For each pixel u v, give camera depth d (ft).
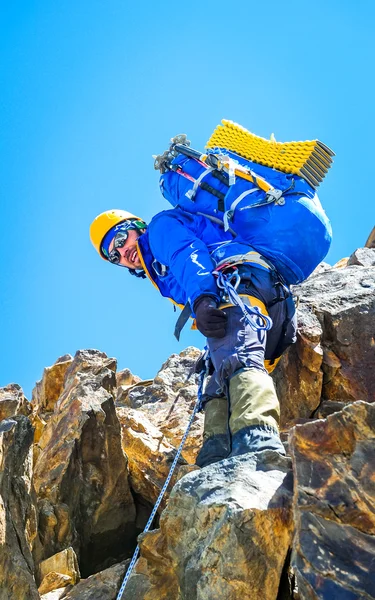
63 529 19.84
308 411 21.63
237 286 19.30
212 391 20.04
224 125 22.17
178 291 21.42
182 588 15.34
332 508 13.64
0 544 16.75
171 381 29.09
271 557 14.06
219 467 15.71
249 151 21.68
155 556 16.19
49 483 20.27
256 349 18.39
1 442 17.75
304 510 13.75
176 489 15.74
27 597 16.58
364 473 13.71
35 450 22.20
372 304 22.36
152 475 21.72
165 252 20.62
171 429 24.31
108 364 25.31
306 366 21.63
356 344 21.95
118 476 21.31
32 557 18.28
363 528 13.42
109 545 21.07
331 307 22.47
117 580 17.46
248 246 20.35
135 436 22.36
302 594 13.23
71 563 18.56
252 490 14.78
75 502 20.61
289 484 14.80
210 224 20.85
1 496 17.31
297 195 20.76
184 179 21.40
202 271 19.40
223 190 20.86
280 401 22.09
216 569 14.23
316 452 14.17
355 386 21.54
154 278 21.98
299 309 22.57
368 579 12.97
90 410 21.30
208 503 14.84
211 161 20.97
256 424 16.84
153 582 16.16
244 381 17.60
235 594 13.99
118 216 23.07
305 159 21.01
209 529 14.84
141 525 21.56
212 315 18.54
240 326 18.69
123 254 22.95
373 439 13.88
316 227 20.72
